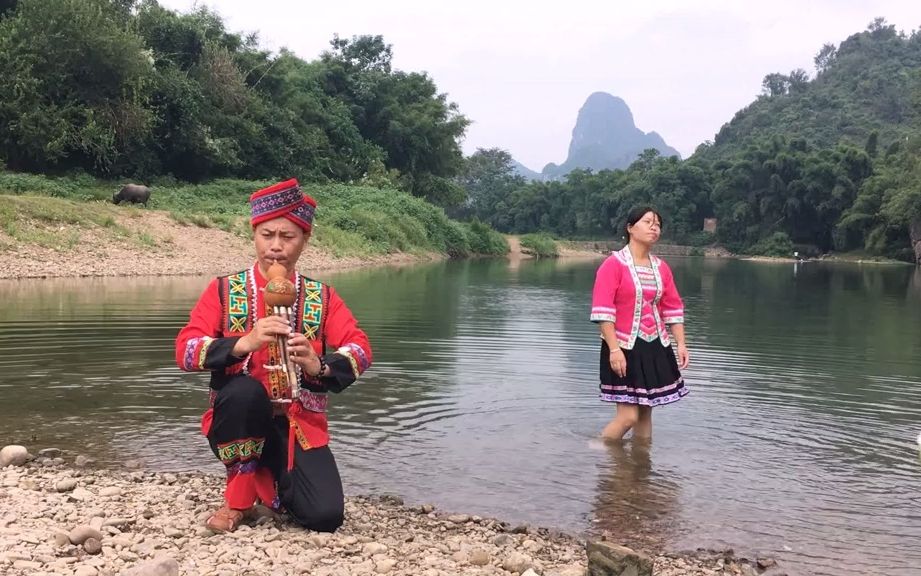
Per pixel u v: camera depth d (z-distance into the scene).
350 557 3.16
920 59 119.75
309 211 3.62
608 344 5.24
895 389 7.02
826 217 67.56
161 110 30.17
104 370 6.95
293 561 3.00
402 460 4.74
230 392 3.38
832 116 103.44
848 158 67.12
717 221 77.00
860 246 64.62
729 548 3.62
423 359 8.02
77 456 4.61
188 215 22.41
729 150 106.06
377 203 34.47
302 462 3.51
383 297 14.74
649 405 5.23
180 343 3.47
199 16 35.09
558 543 3.60
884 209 57.44
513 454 4.91
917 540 3.76
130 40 27.44
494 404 6.13
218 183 30.69
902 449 5.21
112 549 3.03
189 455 4.71
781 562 3.48
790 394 6.76
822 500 4.26
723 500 4.22
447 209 94.50
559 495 4.25
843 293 20.39
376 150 43.38
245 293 3.57
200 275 17.09
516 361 7.99
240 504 3.44
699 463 4.83
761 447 5.20
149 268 17.12
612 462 4.81
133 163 29.12
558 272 27.22
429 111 47.38
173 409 5.71
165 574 2.66
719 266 42.66
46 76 26.06
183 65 33.78
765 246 69.81
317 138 38.78
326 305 3.67
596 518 3.95
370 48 47.28
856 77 113.62
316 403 3.58
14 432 5.09
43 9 25.86
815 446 5.24
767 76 124.69
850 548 3.65
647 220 5.39
